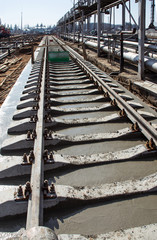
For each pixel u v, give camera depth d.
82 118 4.73
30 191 2.36
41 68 10.16
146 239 2.04
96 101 5.91
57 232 2.20
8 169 2.87
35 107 4.80
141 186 2.68
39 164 2.72
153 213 2.40
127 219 2.34
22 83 8.00
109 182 2.87
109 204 2.51
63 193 2.47
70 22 40.50
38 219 1.97
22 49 23.86
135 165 3.19
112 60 12.59
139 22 7.44
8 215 2.30
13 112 5.07
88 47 22.94
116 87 7.11
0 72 12.60
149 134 3.67
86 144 3.73
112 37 11.45
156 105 6.01
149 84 6.88
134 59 8.59
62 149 3.59
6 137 3.92
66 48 22.02
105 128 4.32
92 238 2.07
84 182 2.87
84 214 2.40
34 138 3.49
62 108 5.22
